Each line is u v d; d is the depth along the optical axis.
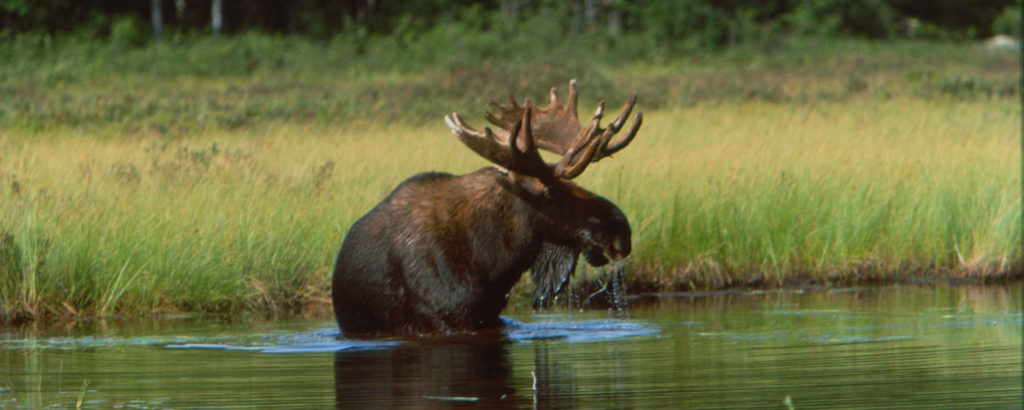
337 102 49.62
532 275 15.81
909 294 20.94
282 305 19.94
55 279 19.36
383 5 105.19
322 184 23.09
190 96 57.81
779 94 56.34
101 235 20.20
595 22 103.25
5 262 19.25
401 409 11.10
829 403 11.11
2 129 37.19
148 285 19.55
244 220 21.20
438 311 15.52
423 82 60.62
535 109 15.88
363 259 15.75
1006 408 10.78
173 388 12.32
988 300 19.81
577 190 15.18
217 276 19.86
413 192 15.77
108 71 70.19
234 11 104.06
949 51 99.19
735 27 97.75
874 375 12.53
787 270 23.05
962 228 24.31
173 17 100.56
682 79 68.31
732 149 28.78
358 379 12.66
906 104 50.66
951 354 13.88
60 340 16.25
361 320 15.94
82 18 92.19
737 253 23.00
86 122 40.44
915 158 27.83
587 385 12.13
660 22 95.94
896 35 117.50
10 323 18.56
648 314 18.27
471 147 14.95
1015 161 27.89
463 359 13.84
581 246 15.18
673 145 30.80
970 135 33.66
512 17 97.94
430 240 15.43
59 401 11.75
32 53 72.94
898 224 24.28
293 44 87.19
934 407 10.87
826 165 26.56
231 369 13.45
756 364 13.30
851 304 19.47
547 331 16.05
